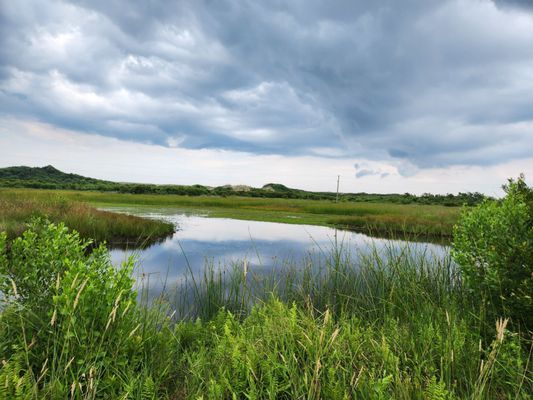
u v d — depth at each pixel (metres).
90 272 3.00
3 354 2.64
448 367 2.70
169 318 3.93
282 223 23.17
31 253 3.24
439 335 3.13
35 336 2.79
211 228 19.09
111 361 2.70
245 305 4.98
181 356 3.40
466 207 4.45
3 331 2.81
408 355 3.08
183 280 6.98
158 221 17.31
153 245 12.69
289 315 3.50
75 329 2.64
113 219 15.50
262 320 3.71
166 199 46.62
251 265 8.50
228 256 10.25
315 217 28.47
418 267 5.50
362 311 4.53
